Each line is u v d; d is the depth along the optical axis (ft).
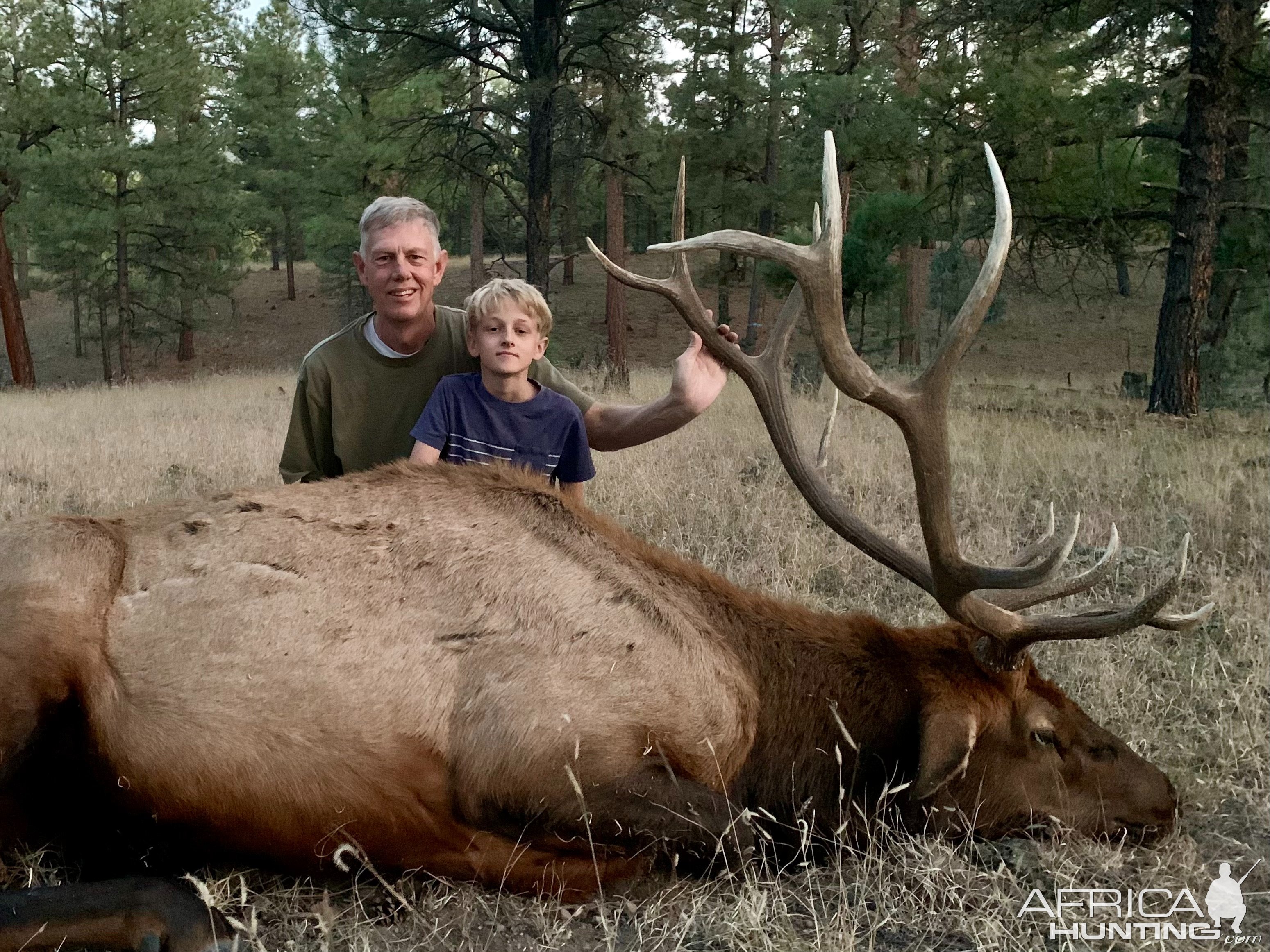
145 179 96.63
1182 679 14.40
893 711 10.78
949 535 10.42
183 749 9.47
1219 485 25.22
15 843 9.92
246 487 10.85
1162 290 127.24
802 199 88.22
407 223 13.16
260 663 9.64
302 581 10.02
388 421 13.80
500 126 76.54
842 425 37.86
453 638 9.93
